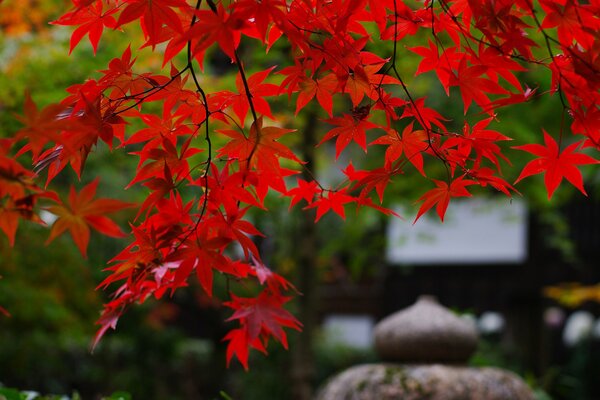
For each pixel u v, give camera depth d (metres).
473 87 1.43
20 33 4.29
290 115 4.93
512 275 9.96
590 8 1.21
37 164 1.31
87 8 1.39
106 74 1.43
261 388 9.20
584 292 7.69
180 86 1.45
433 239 7.66
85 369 8.88
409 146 1.52
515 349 9.17
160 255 1.43
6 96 4.05
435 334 4.07
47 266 5.23
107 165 5.43
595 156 6.22
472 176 1.51
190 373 9.70
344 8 1.36
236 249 7.34
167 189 1.35
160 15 1.23
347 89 1.46
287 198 5.39
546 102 5.59
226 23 1.16
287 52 4.85
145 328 9.01
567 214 9.67
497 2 1.28
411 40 4.30
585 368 9.82
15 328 6.80
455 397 3.82
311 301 6.19
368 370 4.10
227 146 1.40
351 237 7.12
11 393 2.17
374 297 11.41
